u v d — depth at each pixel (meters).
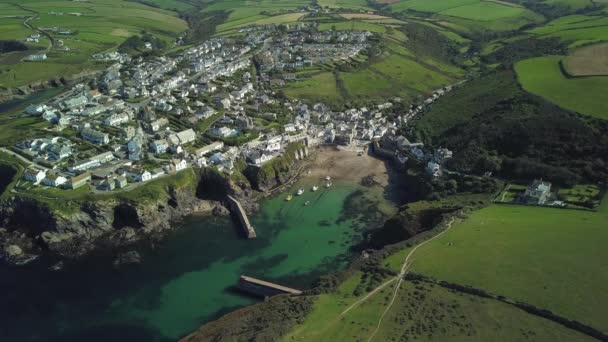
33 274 187.75
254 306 163.00
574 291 145.25
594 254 161.00
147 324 162.75
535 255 163.00
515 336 130.88
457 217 195.62
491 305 142.88
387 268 165.25
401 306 145.50
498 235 177.62
